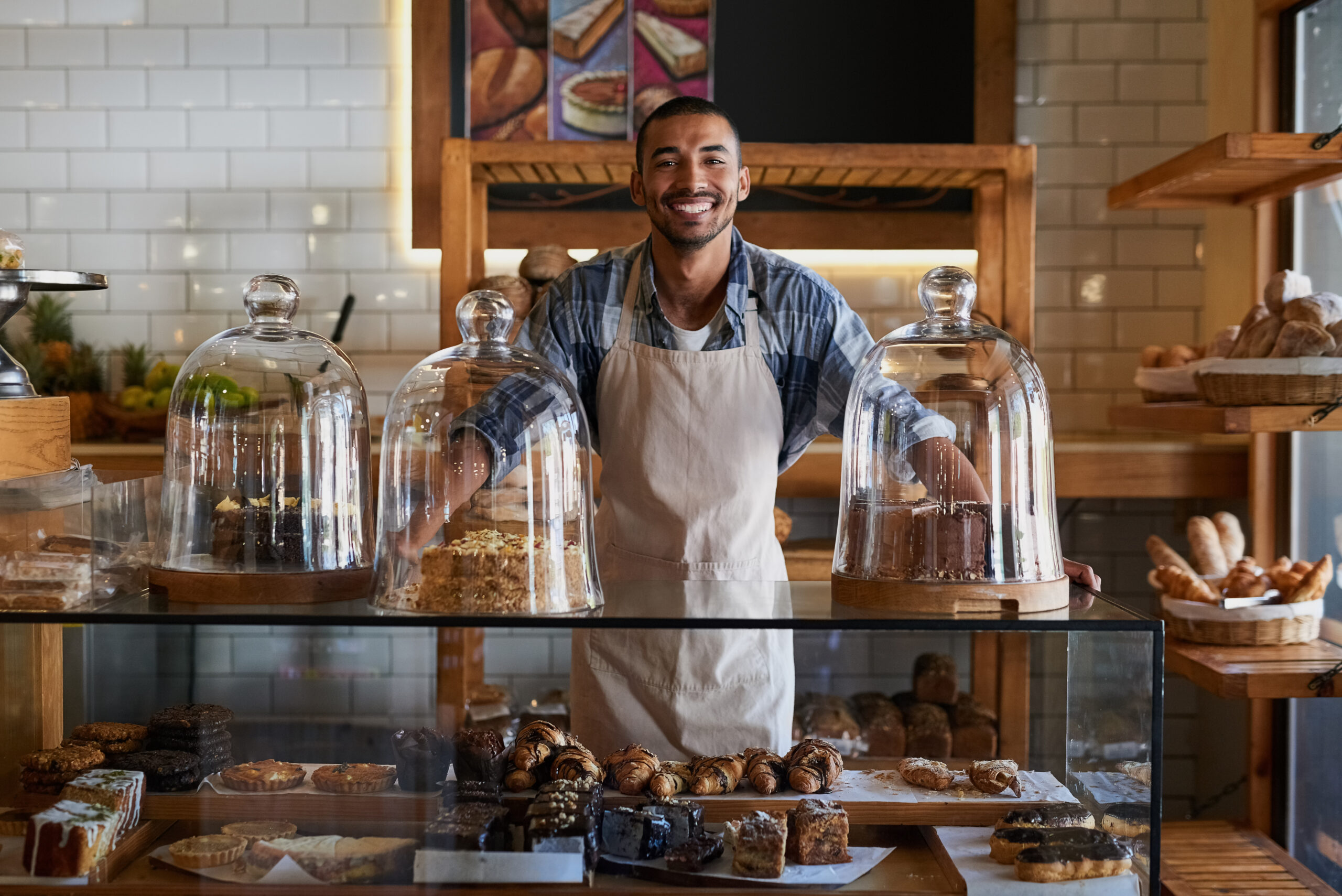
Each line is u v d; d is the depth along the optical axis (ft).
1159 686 3.67
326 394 4.19
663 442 6.11
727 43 10.91
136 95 11.10
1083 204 11.12
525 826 3.69
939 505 4.05
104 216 11.15
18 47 11.07
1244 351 7.66
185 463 4.06
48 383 10.57
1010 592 3.90
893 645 7.71
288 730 4.49
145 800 3.92
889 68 10.91
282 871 3.66
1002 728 5.52
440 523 3.87
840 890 3.70
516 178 9.86
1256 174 8.07
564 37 10.91
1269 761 9.02
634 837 3.75
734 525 6.07
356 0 11.07
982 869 3.77
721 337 6.18
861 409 4.34
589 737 4.56
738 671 4.47
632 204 10.88
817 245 10.93
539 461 3.96
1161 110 11.03
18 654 3.97
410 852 3.67
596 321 6.25
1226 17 10.39
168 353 11.19
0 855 3.70
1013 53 10.89
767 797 4.15
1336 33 8.54
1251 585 7.79
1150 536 11.01
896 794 4.18
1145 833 3.66
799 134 10.94
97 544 3.85
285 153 11.15
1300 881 7.39
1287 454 9.01
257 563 3.93
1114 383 11.19
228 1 11.07
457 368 4.12
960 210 10.86
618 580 4.58
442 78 10.92
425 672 4.93
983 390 4.19
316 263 11.19
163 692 4.48
